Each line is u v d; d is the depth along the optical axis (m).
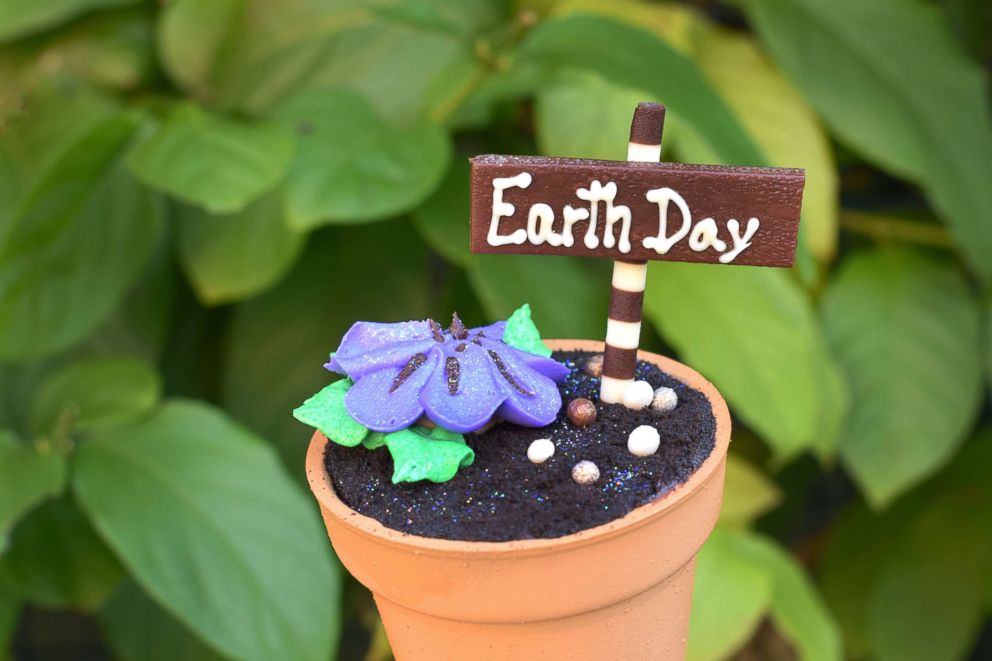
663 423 0.30
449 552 0.27
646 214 0.29
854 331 0.51
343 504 0.28
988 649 0.68
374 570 0.28
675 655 0.31
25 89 0.50
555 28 0.44
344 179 0.41
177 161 0.41
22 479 0.41
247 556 0.41
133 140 0.45
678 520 0.28
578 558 0.27
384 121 0.45
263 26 0.50
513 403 0.29
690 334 0.43
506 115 0.49
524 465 0.29
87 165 0.44
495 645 0.28
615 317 0.30
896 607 0.58
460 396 0.29
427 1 0.47
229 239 0.45
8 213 0.47
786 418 0.44
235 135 0.42
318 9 0.50
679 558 0.29
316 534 0.42
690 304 0.44
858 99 0.49
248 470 0.42
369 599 0.57
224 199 0.40
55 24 0.51
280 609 0.40
